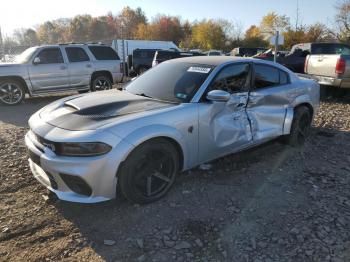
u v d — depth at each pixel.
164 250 3.13
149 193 3.82
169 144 3.88
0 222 3.54
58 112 3.98
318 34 54.31
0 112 9.54
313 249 3.13
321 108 9.48
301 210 3.79
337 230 3.42
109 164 3.41
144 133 3.58
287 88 5.39
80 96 4.57
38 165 3.73
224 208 3.82
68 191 3.57
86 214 3.69
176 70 4.79
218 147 4.45
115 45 27.09
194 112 4.08
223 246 3.18
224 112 4.43
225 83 4.54
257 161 5.18
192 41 77.12
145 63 21.22
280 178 4.62
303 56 15.01
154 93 4.50
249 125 4.81
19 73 10.52
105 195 3.51
